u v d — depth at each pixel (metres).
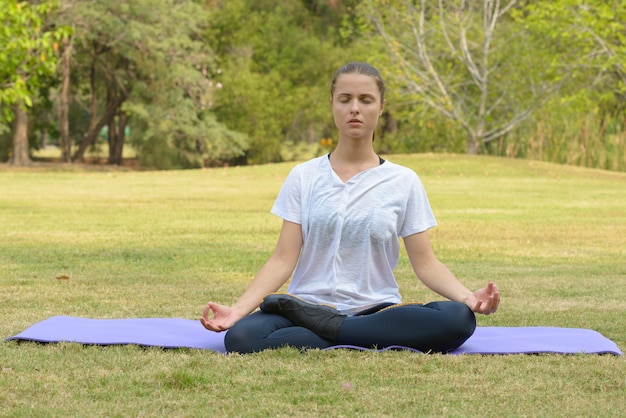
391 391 3.54
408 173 4.55
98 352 4.16
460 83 28.80
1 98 18.20
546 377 3.79
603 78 26.38
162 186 19.39
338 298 4.43
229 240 9.90
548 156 27.19
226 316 4.25
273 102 37.12
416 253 4.52
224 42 38.12
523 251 9.15
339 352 4.14
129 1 31.83
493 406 3.35
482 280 7.13
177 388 3.58
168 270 7.55
